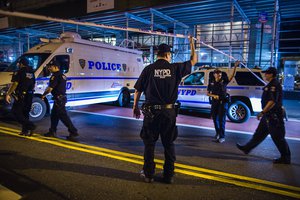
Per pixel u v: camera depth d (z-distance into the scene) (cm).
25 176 374
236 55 1562
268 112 438
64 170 397
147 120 347
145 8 1249
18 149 493
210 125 765
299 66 1376
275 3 1063
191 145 554
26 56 818
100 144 541
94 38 2175
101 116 874
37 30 1936
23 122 573
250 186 358
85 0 1443
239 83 818
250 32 1483
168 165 358
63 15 1548
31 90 585
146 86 353
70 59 849
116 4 1330
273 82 431
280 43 1502
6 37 2291
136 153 487
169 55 358
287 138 638
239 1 1143
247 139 615
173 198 320
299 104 1233
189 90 905
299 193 341
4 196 310
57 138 576
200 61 1662
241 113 808
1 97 690
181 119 855
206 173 399
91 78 930
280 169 421
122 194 327
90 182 359
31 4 1672
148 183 359
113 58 1048
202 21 1520
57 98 556
